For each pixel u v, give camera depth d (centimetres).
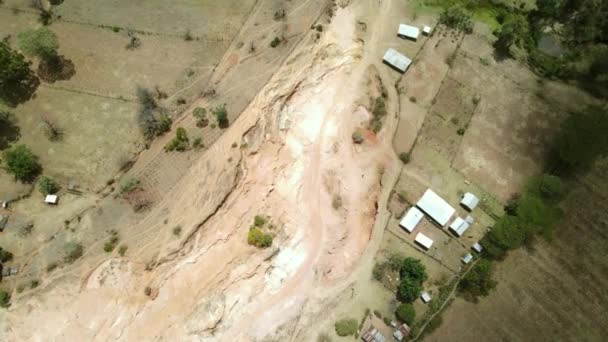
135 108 6225
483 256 5744
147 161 5947
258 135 5903
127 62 6488
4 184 5862
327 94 6369
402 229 5875
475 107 6506
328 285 5522
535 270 5700
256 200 5666
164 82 6372
